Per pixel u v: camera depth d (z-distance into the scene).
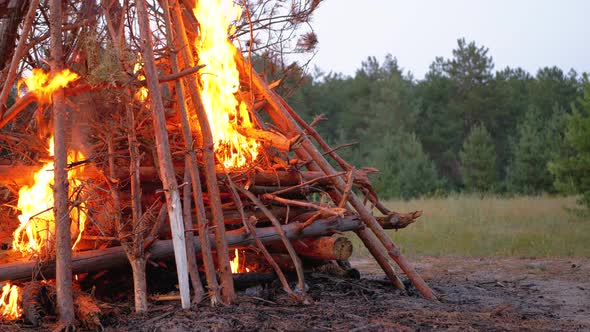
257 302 5.41
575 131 16.31
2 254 5.45
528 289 7.09
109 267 5.33
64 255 4.89
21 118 6.92
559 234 11.95
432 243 11.49
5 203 6.23
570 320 5.42
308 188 6.30
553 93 53.44
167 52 5.94
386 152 31.58
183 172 5.89
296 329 4.59
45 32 6.68
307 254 6.23
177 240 5.15
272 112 6.99
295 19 7.37
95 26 5.90
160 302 5.44
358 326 4.73
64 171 5.01
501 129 55.69
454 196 22.98
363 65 58.53
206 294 5.38
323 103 51.94
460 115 56.00
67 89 5.34
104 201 5.51
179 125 6.22
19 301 5.30
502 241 11.36
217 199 5.52
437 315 5.30
